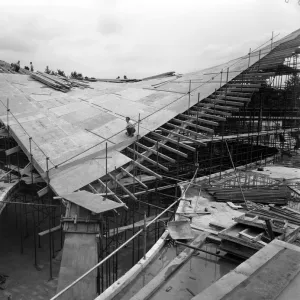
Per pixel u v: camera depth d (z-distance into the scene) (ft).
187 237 33.27
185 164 67.26
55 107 76.38
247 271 16.90
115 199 43.29
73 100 83.51
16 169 58.18
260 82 77.51
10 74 106.73
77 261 32.48
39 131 60.75
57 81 100.27
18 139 57.21
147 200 63.93
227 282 15.93
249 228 30.42
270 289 15.11
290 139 108.99
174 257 30.60
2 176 54.75
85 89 99.76
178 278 25.95
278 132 91.76
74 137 58.59
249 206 46.52
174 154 71.00
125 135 58.85
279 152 98.99
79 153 51.60
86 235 34.65
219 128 88.69
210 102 74.23
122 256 51.60
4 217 69.15
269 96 103.65
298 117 104.01
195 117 65.36
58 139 57.57
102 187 45.75
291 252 19.01
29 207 73.31
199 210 45.03
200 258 29.32
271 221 30.83
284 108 103.55
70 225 35.32
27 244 57.82
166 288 24.52
